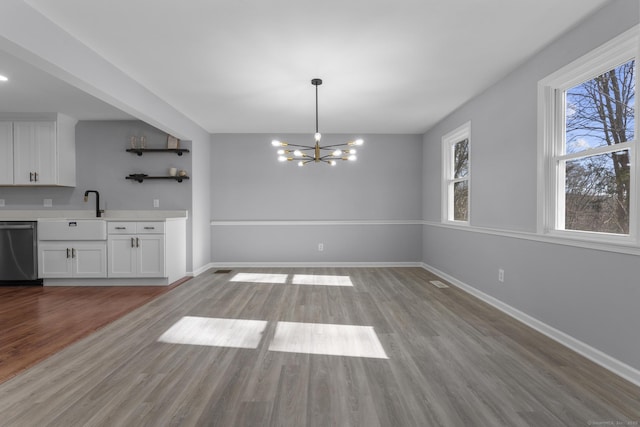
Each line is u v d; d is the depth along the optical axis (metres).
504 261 3.34
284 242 5.89
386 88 3.68
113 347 2.48
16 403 1.77
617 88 2.24
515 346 2.49
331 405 1.75
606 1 2.15
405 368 2.15
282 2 2.16
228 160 5.85
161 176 4.97
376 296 3.91
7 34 2.02
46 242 4.38
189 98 4.00
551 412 1.69
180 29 2.48
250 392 1.87
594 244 2.23
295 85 3.59
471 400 1.79
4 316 3.21
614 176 2.26
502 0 2.15
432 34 2.57
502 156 3.40
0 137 4.59
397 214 5.95
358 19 2.36
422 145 5.93
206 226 5.66
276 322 3.02
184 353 2.38
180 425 1.58
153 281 4.45
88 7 2.20
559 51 2.60
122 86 3.21
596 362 2.22
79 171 5.00
